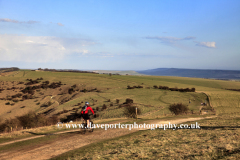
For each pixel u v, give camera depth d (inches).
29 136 488.1
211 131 452.1
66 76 6545.3
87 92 4512.8
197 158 233.9
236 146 271.7
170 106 1599.4
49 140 429.1
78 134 494.6
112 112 2429.9
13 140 443.5
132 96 3786.9
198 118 991.0
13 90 4709.6
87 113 493.7
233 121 683.4
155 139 397.1
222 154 240.5
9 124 1024.9
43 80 5807.1
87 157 286.7
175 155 259.1
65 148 362.0
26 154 328.2
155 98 3513.8
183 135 429.4
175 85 5383.9
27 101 3961.6
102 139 438.6
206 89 4768.7
